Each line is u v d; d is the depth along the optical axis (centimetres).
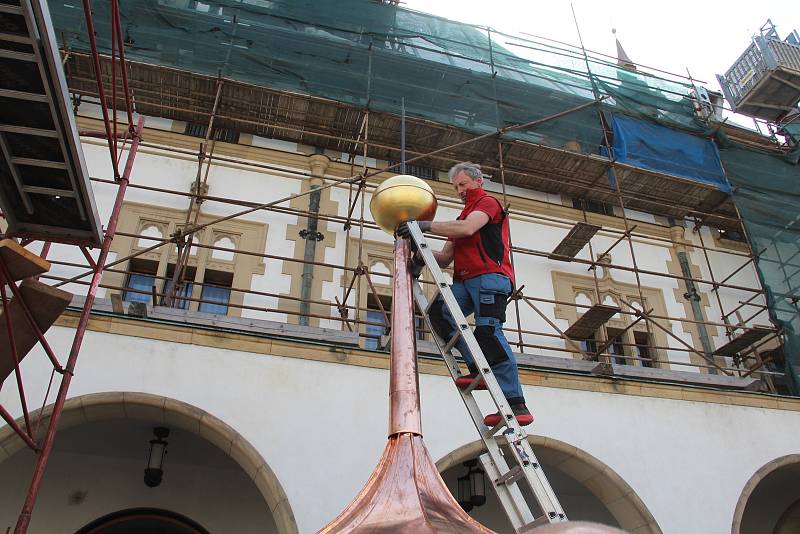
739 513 920
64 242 615
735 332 1453
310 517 761
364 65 1377
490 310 384
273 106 1333
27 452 980
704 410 998
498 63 1518
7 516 927
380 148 1415
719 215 1590
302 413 823
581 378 973
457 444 857
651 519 882
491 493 1157
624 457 924
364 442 824
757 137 1803
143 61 1225
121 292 1106
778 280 1427
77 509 964
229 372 824
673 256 1530
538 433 910
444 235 377
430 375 901
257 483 796
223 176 1271
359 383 862
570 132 1475
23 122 502
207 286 1173
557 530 139
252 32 1325
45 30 442
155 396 779
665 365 1366
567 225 1475
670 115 1612
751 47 1966
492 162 1470
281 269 1203
